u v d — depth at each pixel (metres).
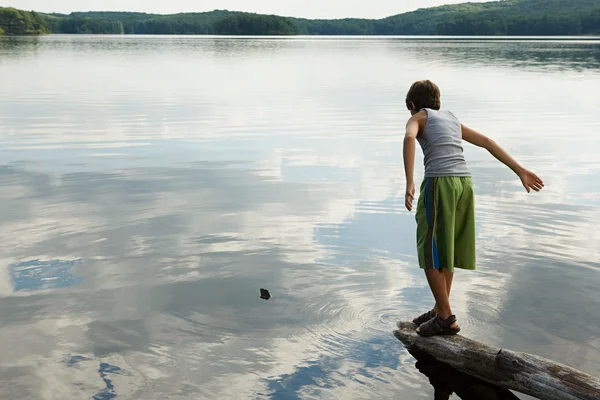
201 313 3.94
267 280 4.46
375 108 15.19
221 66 32.50
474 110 14.76
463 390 3.24
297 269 4.67
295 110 14.72
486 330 3.77
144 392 3.09
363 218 6.00
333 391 3.14
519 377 3.23
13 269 4.64
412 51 54.03
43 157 8.96
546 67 31.45
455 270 4.70
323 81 23.59
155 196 6.82
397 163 8.73
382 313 3.99
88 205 6.43
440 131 3.86
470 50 55.41
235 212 6.19
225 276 4.53
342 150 9.72
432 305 4.10
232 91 19.30
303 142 10.45
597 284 4.44
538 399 3.20
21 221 5.84
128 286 4.35
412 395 3.14
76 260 4.83
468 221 3.85
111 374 3.25
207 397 3.06
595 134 11.37
